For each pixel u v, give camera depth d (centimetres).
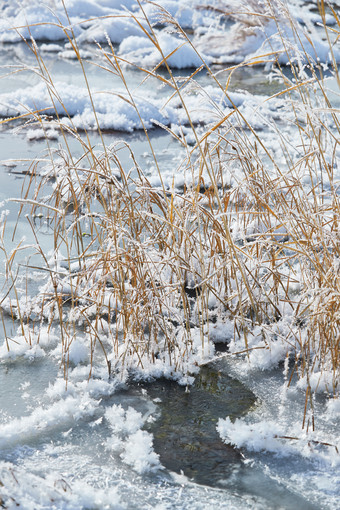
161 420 269
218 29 981
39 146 570
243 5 322
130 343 301
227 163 364
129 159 544
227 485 234
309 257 279
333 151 308
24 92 654
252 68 844
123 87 739
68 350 299
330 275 275
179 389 291
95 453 248
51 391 281
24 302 348
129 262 302
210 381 297
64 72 800
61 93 652
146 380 297
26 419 262
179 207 336
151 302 302
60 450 249
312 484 234
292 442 255
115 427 262
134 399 283
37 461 242
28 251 401
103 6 1084
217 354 317
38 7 1005
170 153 560
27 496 219
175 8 1033
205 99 304
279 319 335
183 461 246
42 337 322
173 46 853
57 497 221
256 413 274
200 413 274
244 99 666
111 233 303
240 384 294
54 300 309
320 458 246
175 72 825
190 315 343
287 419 268
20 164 532
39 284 367
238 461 246
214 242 367
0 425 259
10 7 1041
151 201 338
